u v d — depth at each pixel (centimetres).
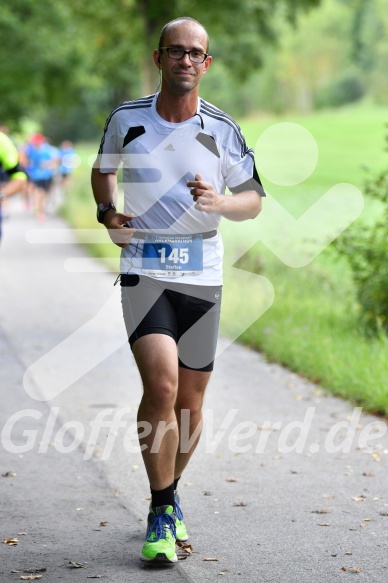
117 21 5553
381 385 1844
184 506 1319
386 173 2389
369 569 1080
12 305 3164
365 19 19775
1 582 1038
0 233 2575
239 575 1065
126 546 1159
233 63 6097
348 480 1427
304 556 1123
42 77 8806
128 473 1472
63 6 5991
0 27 8519
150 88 4912
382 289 2294
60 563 1100
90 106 16800
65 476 1452
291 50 19938
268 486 1404
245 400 1920
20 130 9362
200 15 4825
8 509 1295
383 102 19788
